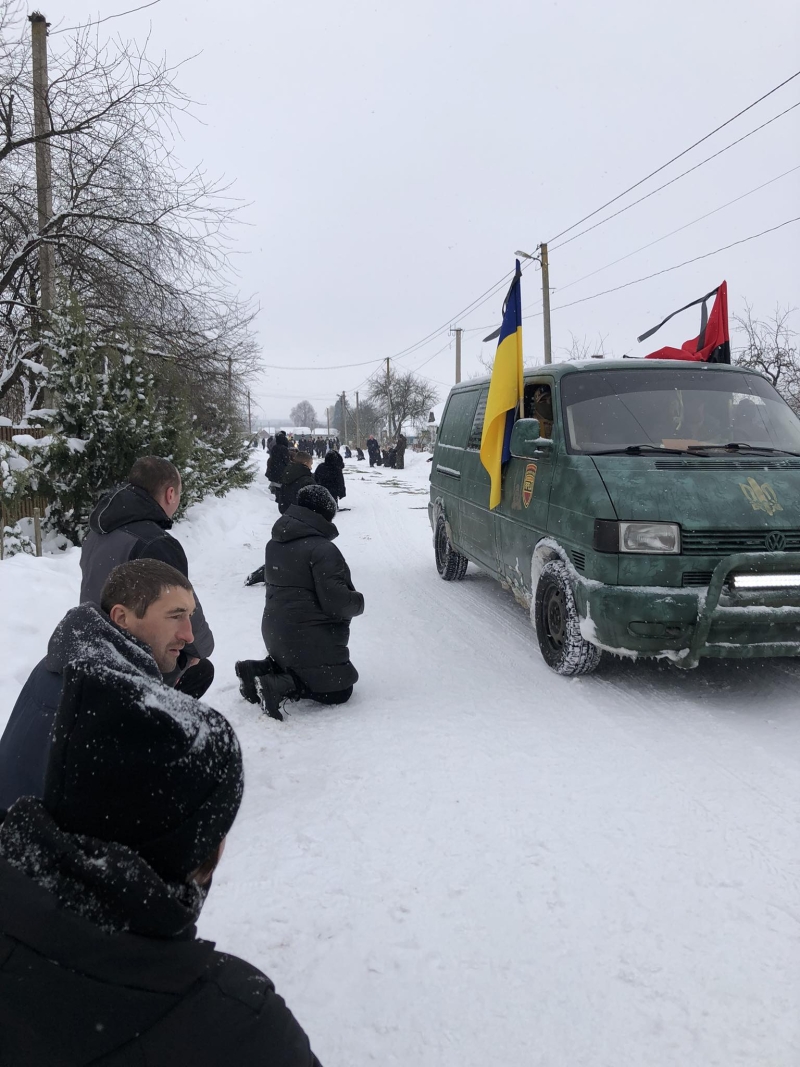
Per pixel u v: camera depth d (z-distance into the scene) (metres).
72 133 11.78
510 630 6.57
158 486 3.19
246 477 20.70
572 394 5.65
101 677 1.04
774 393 5.88
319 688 4.73
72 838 0.98
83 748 1.00
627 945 2.58
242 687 4.81
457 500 8.00
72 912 0.94
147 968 0.97
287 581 4.70
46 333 10.05
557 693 4.97
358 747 4.20
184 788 1.02
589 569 4.69
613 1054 2.14
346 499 19.52
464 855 3.13
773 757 3.94
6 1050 0.95
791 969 2.45
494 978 2.44
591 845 3.18
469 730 4.39
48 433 9.74
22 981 0.94
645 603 4.39
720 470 4.83
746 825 3.31
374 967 2.50
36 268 13.37
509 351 6.06
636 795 3.59
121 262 13.11
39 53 11.32
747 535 4.46
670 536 4.45
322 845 3.22
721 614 4.30
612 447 5.24
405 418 72.50
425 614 7.22
